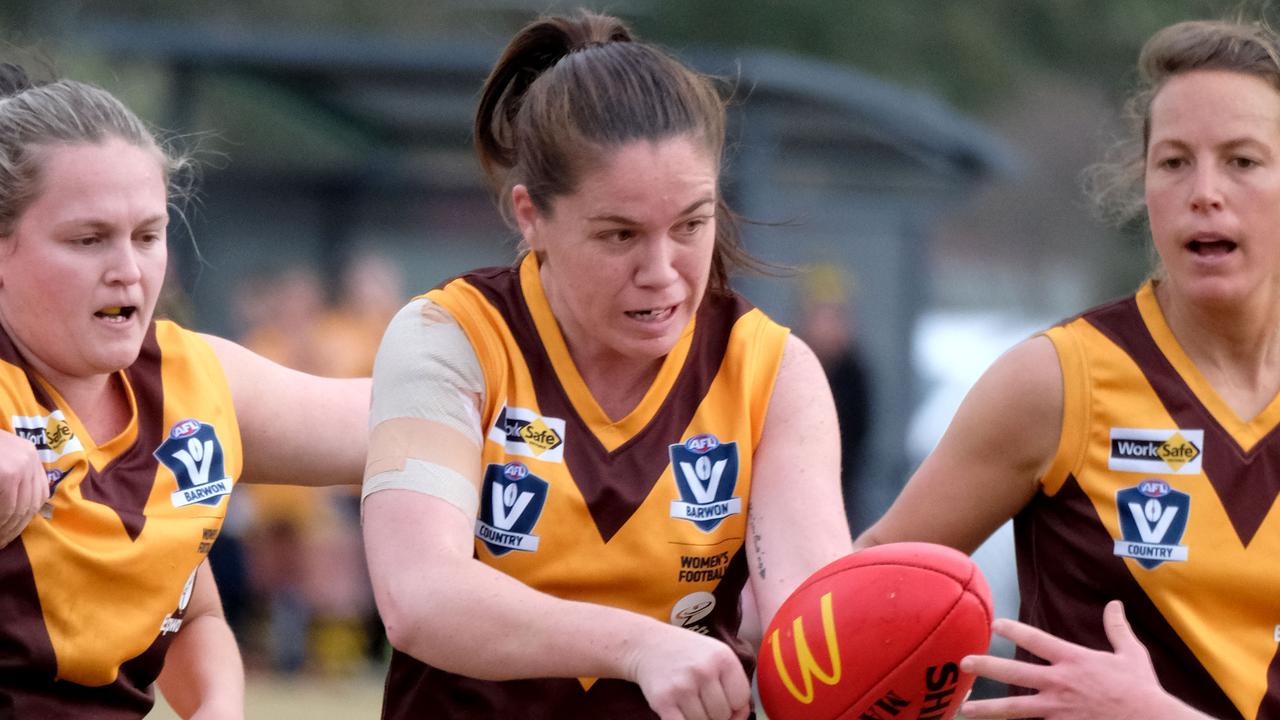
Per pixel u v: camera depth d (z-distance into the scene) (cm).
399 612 990
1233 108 1150
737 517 1087
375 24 7969
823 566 1030
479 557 1074
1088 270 10475
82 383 1130
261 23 7756
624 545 1068
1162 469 1184
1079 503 1204
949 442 1245
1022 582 1266
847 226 4366
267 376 1241
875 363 4353
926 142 4209
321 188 4672
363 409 1275
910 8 7994
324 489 3609
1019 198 11606
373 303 3853
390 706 1125
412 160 4716
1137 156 1304
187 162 1260
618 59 1014
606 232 997
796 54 7731
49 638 1091
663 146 984
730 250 1133
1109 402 1199
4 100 1095
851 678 955
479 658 977
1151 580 1172
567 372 1086
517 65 1122
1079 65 8938
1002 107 9038
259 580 3594
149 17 7456
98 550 1107
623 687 1072
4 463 1045
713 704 924
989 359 4884
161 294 1334
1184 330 1205
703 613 1091
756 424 1097
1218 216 1152
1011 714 1069
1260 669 1155
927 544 980
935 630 946
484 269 1130
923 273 4400
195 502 1159
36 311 1085
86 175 1070
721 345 1116
